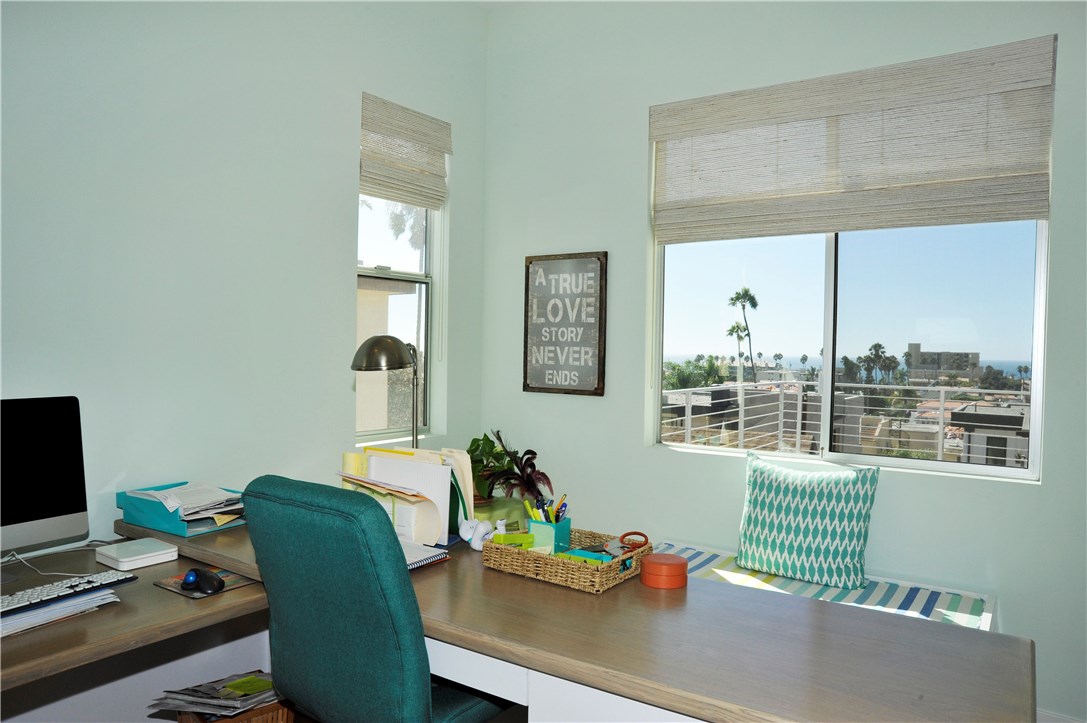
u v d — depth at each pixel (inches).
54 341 85.3
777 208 125.7
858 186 119.0
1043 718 105.0
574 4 145.8
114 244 90.7
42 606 62.2
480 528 84.6
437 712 66.5
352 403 124.3
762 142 127.5
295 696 64.7
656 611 65.4
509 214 154.3
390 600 53.9
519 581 73.5
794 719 46.4
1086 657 102.5
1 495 69.2
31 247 83.0
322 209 118.6
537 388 149.6
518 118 153.2
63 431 74.5
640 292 138.6
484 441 104.2
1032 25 105.2
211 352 102.3
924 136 114.0
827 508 112.3
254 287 108.0
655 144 138.8
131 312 92.7
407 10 135.3
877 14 116.6
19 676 53.1
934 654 56.9
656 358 141.0
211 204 101.8
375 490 87.4
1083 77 101.7
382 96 130.6
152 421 95.4
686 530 133.2
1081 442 102.2
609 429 141.9
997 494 107.7
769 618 64.1
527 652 56.7
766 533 115.9
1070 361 102.7
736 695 49.3
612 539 81.7
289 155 113.0
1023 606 106.3
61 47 85.1
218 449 103.6
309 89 116.0
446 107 145.9
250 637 108.5
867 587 109.9
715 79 131.0
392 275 138.3
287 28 112.4
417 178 139.0
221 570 77.2
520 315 152.9
